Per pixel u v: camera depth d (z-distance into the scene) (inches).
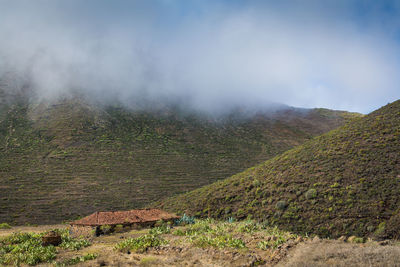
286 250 519.8
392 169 1393.9
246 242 608.7
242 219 1509.6
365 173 1434.5
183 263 494.3
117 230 1130.7
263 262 479.8
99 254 622.8
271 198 1560.0
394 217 1067.3
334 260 413.1
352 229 1103.6
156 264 489.7
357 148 1720.0
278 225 1307.8
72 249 714.8
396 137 1680.6
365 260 392.8
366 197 1253.1
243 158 4192.9
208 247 590.2
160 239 737.0
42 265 553.3
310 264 403.5
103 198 2736.2
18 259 593.0
